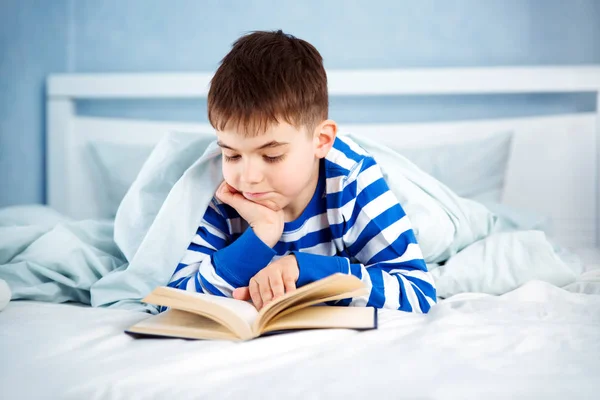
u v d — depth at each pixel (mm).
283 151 955
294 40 1054
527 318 874
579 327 808
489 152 1979
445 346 728
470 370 646
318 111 1013
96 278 1157
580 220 2080
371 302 950
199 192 1090
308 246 1150
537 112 2189
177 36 2355
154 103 2328
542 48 2213
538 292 1046
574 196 2082
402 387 609
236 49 1007
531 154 2105
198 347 749
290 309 842
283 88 934
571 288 1174
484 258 1220
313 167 1081
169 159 1190
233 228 1180
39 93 2320
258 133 924
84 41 2385
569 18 2197
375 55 2281
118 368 682
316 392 608
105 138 2246
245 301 925
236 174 975
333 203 1104
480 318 854
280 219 1031
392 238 1063
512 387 602
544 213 2098
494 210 1624
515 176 2117
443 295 1204
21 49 2240
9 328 837
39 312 962
